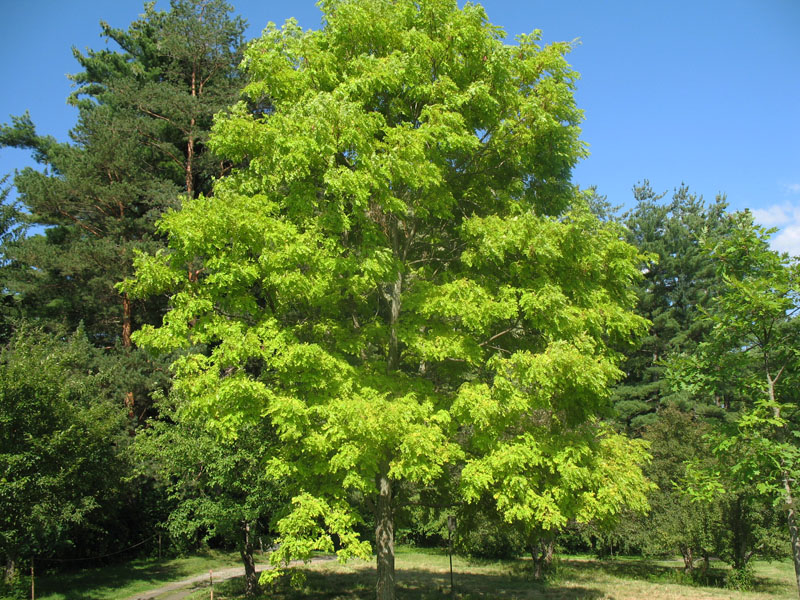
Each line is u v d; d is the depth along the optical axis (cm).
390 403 825
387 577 1016
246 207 888
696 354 938
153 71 2636
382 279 984
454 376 1176
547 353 839
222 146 950
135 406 2206
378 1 1027
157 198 2127
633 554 3089
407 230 1209
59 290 2261
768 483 822
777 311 810
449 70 1027
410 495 1224
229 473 1424
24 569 1817
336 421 829
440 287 970
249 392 837
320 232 927
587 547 3231
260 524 1641
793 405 798
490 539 2405
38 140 2633
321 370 879
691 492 906
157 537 2400
